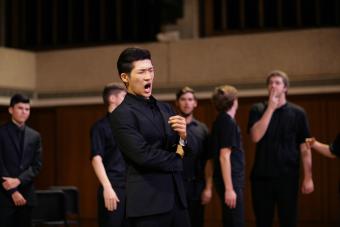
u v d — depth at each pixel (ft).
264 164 35.24
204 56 61.16
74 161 67.26
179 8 70.38
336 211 56.95
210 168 36.27
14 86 64.64
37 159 38.22
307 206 57.82
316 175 57.62
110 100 33.96
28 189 37.70
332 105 57.62
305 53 57.36
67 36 72.02
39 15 72.79
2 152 37.24
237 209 34.22
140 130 20.65
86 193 66.64
